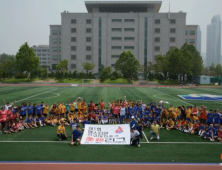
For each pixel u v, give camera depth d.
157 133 17.25
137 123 19.05
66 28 109.25
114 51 108.38
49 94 43.91
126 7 110.50
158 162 12.95
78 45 109.50
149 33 107.12
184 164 12.70
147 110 22.14
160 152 14.55
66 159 13.24
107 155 13.95
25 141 16.50
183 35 107.81
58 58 119.38
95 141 16.28
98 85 71.69
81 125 21.00
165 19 107.75
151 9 110.44
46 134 18.38
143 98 39.84
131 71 82.06
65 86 66.31
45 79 88.25
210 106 32.81
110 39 108.31
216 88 64.31
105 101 35.62
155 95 44.25
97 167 12.22
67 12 112.81
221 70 144.88
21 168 11.98
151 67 98.38
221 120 19.86
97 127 17.14
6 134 18.27
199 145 16.00
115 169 12.01
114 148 15.25
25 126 20.12
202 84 81.44
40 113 22.41
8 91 49.03
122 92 49.06
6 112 19.33
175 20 107.81
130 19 107.44
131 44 107.88
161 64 89.25
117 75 90.25
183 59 76.88
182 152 14.58
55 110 22.98
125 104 23.86
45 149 14.88
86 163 12.71
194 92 51.41
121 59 82.25
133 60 81.88
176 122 20.75
